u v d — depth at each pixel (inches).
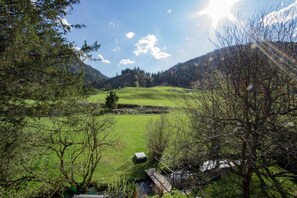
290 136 214.8
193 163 239.5
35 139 339.6
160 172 547.2
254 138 221.5
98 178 543.8
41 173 438.3
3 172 304.3
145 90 3887.8
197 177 230.4
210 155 232.7
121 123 1219.9
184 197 361.1
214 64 291.0
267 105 224.7
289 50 228.1
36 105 332.5
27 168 387.5
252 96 228.8
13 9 287.1
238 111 252.1
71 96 369.7
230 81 250.5
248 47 237.6
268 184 339.3
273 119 225.0
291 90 227.3
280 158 229.1
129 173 580.4
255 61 231.1
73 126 398.3
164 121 637.9
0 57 265.6
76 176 533.6
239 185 359.9
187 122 420.2
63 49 360.8
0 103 302.7
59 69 362.9
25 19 279.4
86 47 378.9
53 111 351.3
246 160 219.3
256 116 225.3
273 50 229.9
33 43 292.7
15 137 305.9
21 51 275.0
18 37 268.2
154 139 642.2
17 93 305.0
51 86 344.2
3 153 297.3
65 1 349.1
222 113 246.7
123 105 2114.9
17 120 320.5
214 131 236.4
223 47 257.9
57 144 465.4
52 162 551.5
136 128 1100.5
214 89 274.4
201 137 254.8
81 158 590.9
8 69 284.7
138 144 824.3
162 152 596.4
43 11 323.6
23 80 308.7
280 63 225.1
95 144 518.6
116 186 404.8
